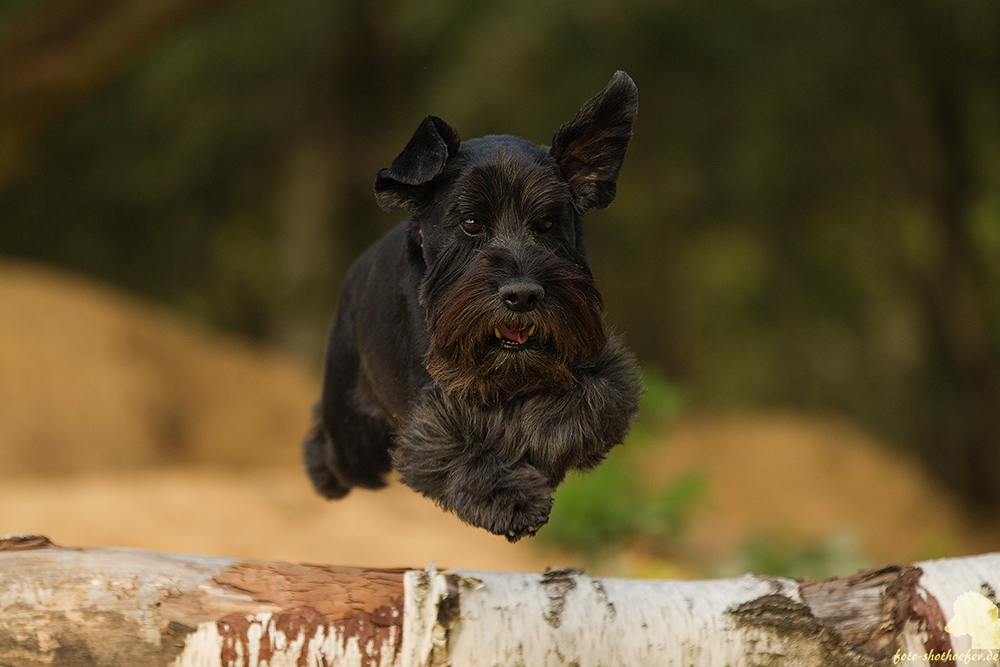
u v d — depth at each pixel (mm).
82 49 15742
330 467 4984
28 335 14508
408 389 4172
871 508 18562
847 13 19000
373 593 3812
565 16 17266
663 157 19469
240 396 16062
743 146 19219
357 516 10609
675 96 18844
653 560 10461
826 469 18625
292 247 21859
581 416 3922
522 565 9930
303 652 3732
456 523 11109
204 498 10367
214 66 19891
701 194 20344
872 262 23219
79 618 3736
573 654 3764
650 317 23859
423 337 4051
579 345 3867
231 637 3734
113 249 22938
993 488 24656
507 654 3729
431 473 3854
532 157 3984
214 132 20781
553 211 3920
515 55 17891
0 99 15625
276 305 23375
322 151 21797
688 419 19750
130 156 21438
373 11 20594
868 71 19719
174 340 16141
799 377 26094
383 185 3947
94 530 9438
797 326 24219
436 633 3688
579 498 9922
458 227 3914
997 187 23062
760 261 22953
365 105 21719
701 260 23016
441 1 18375
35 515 9594
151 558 3871
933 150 21562
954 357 24375
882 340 25859
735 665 3830
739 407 25453
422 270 4121
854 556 10977
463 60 18375
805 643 3850
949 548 17109
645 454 12156
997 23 20109
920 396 25969
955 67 20812
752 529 13484
